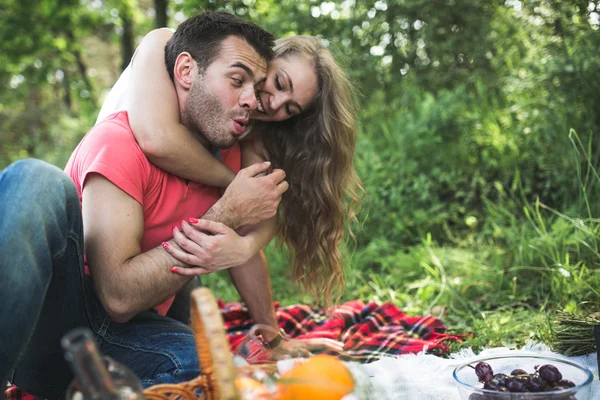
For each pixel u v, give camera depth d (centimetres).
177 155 204
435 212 441
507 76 487
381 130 534
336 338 280
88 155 198
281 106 232
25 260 150
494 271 340
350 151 250
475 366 171
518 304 307
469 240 398
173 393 137
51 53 1140
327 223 255
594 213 350
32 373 194
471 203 446
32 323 151
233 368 112
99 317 196
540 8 456
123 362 196
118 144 198
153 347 194
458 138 477
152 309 224
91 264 189
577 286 286
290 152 249
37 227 156
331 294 269
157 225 211
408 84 568
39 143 1158
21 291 147
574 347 225
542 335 246
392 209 443
